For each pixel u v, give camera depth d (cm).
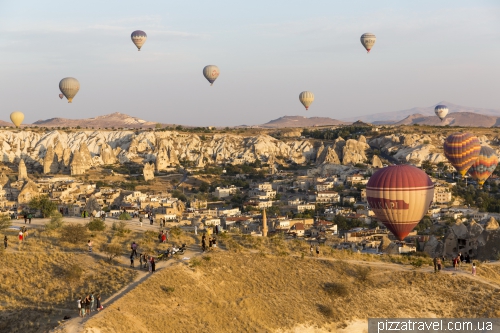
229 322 8831
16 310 8569
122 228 12144
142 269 9731
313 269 10475
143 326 8125
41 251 10494
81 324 7806
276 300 9544
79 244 10975
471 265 11331
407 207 13350
